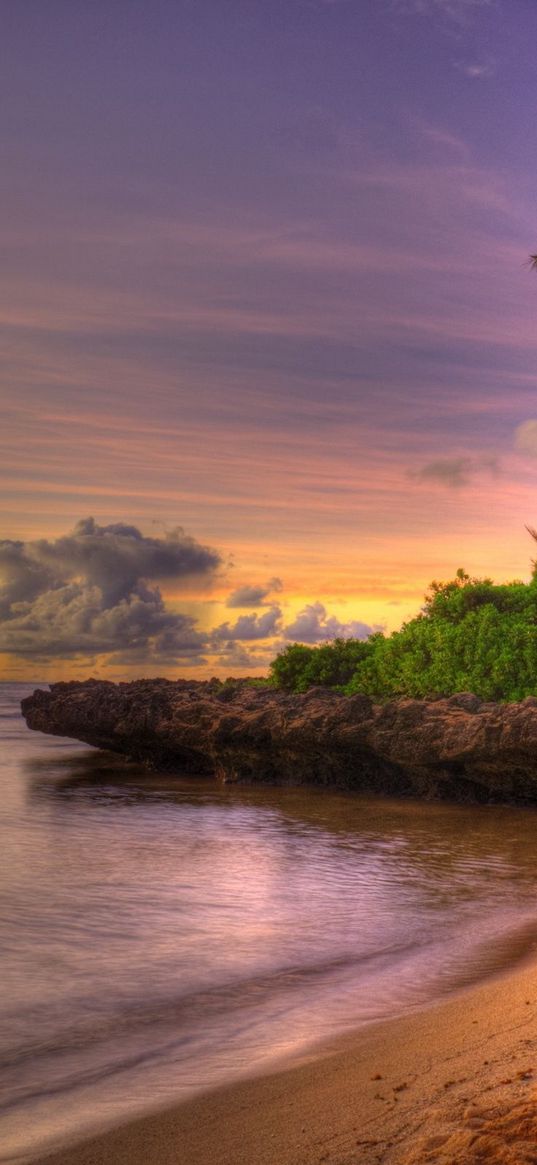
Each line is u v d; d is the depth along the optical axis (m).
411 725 33.53
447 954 13.70
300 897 17.84
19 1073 9.16
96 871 20.56
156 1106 8.14
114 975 12.67
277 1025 10.47
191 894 18.09
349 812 30.88
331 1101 7.66
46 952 13.87
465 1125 6.46
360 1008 11.05
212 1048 9.77
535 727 29.77
